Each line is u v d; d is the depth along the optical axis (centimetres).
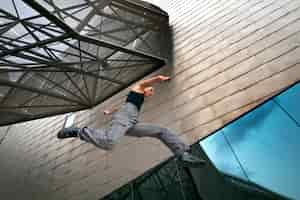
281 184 570
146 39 1423
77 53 1238
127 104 424
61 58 1242
